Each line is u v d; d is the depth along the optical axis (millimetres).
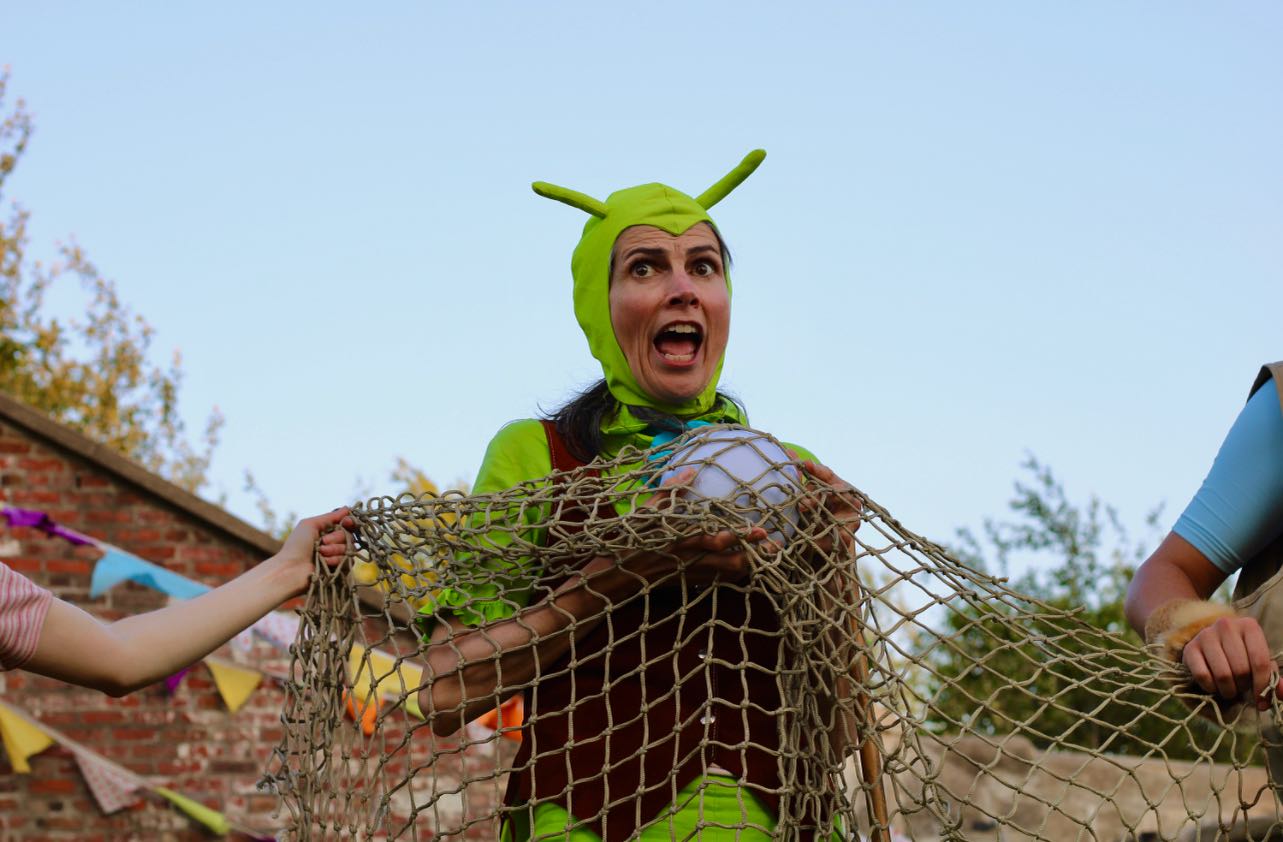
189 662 2844
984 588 2838
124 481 10570
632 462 3021
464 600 3012
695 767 2861
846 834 2916
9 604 2682
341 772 2869
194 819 10039
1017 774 7023
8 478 10477
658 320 3301
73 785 10062
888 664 2748
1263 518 3076
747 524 2816
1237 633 2826
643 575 2902
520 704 9703
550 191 3527
